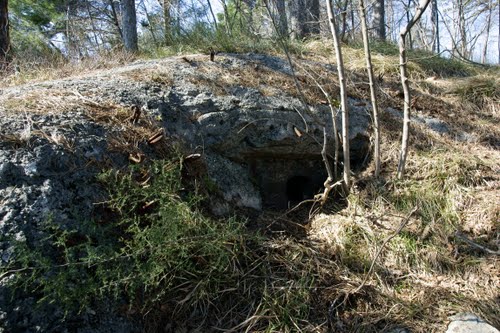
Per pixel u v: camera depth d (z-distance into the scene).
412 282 2.24
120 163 2.12
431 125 3.52
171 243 1.81
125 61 4.07
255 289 2.05
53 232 1.71
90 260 1.64
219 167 2.63
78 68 3.76
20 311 1.52
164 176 2.02
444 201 2.71
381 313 2.05
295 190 3.22
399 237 2.44
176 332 1.83
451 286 2.22
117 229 1.92
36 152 1.88
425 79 4.42
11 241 1.60
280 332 1.87
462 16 8.45
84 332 1.60
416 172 2.94
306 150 2.98
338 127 3.12
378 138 2.77
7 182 1.75
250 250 2.19
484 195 2.74
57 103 2.28
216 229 2.10
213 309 1.95
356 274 2.26
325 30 5.39
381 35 8.30
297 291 2.05
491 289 2.19
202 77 3.05
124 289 1.77
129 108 2.44
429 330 1.95
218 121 2.69
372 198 2.76
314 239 2.48
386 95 3.74
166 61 3.35
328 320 1.99
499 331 1.88
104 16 12.77
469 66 4.98
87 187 1.93
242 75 3.27
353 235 2.47
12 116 2.05
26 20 9.69
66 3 10.16
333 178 2.95
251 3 4.78
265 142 2.81
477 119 3.78
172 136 2.46
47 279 1.59
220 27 4.38
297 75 3.55
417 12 2.46
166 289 1.88
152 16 6.02
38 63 4.26
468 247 2.43
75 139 2.04
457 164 2.92
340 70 2.47
